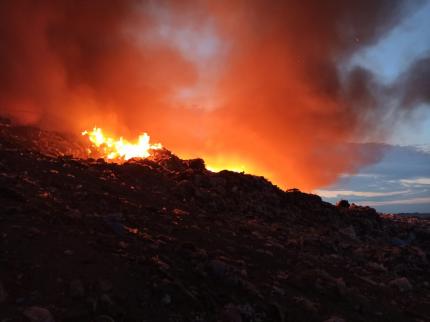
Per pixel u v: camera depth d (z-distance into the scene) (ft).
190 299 26.81
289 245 46.73
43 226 29.32
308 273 37.81
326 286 36.68
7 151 48.34
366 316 34.37
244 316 27.55
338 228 61.98
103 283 25.11
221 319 26.48
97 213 36.01
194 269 30.53
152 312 24.82
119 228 32.83
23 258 25.03
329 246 50.62
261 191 64.23
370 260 51.47
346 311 34.01
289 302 31.83
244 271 33.37
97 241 29.68
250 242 42.68
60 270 25.07
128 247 30.53
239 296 29.66
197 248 34.19
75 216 32.81
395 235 68.74
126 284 26.03
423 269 52.29
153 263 28.89
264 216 56.90
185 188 54.49
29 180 39.11
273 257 40.09
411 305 39.42
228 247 38.65
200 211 49.47
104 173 52.19
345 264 46.19
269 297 31.35
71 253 27.02
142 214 40.06
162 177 57.93
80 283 24.18
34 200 33.47
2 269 23.57
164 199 49.32
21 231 27.61
